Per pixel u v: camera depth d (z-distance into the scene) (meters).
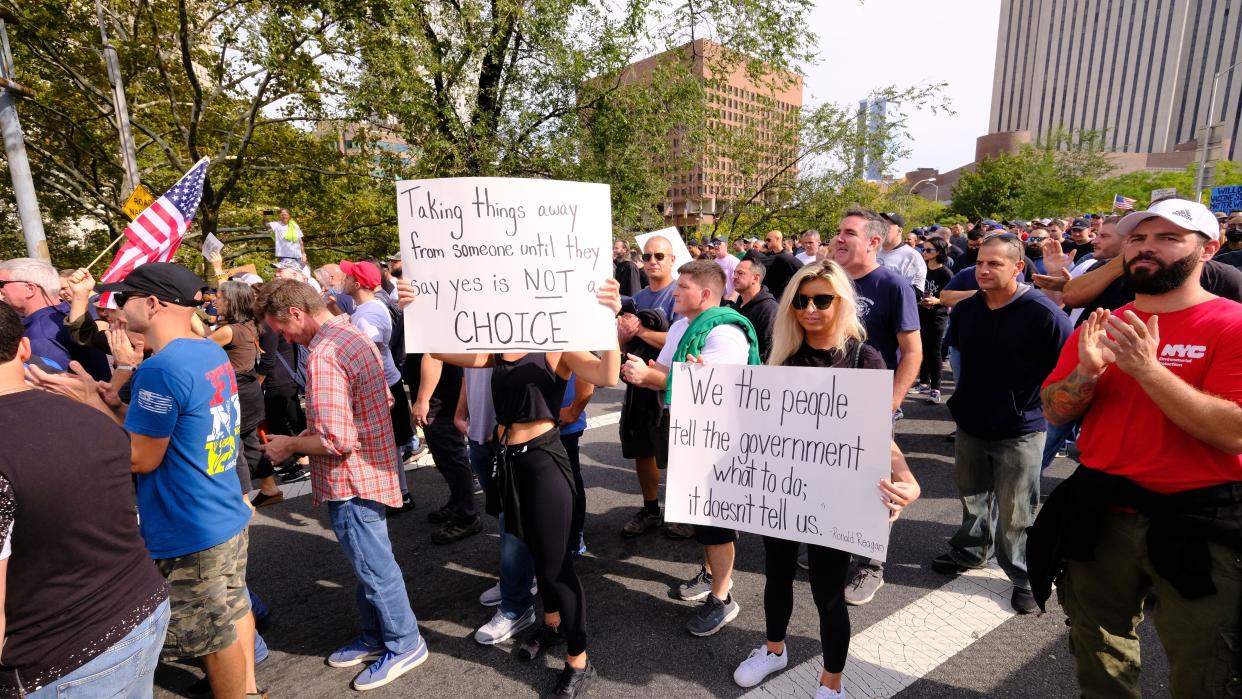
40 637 1.38
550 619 2.68
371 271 4.02
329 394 2.27
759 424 2.20
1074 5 94.25
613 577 3.32
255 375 4.39
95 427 1.50
